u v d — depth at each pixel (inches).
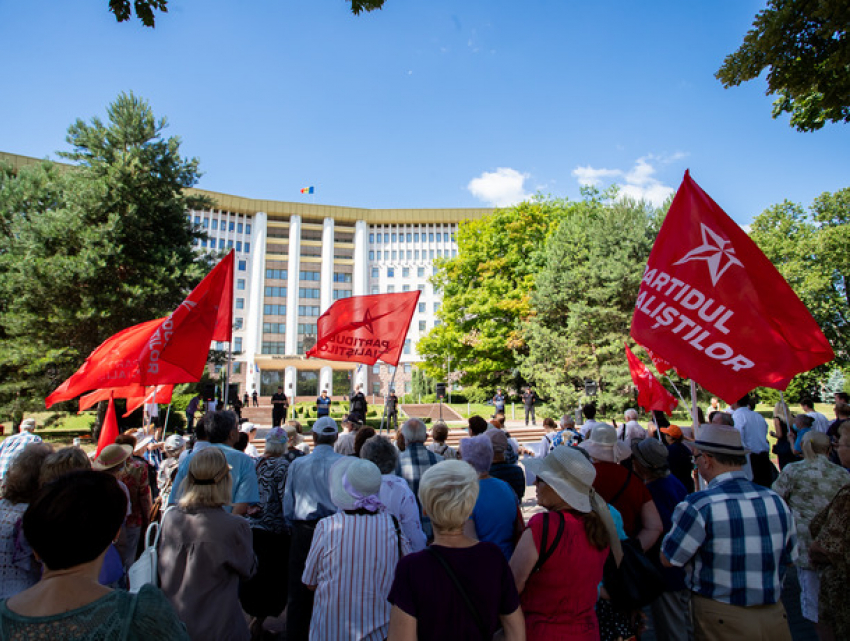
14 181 910.4
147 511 193.8
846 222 1178.0
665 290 186.7
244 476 165.5
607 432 146.8
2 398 787.4
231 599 118.3
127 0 152.8
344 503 118.3
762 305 169.0
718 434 119.9
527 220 1290.6
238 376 2452.0
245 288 2554.1
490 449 136.2
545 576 96.3
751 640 107.9
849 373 1089.4
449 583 79.0
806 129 302.5
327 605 111.4
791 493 168.2
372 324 340.5
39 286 768.3
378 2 169.5
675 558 114.2
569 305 1037.8
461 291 1315.2
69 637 56.6
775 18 229.1
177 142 914.1
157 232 905.5
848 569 113.3
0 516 123.0
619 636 113.6
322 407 464.1
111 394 272.1
